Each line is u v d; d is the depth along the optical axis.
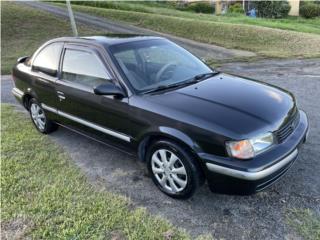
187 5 31.53
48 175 3.93
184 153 3.07
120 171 3.99
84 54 4.06
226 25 17.17
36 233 2.96
